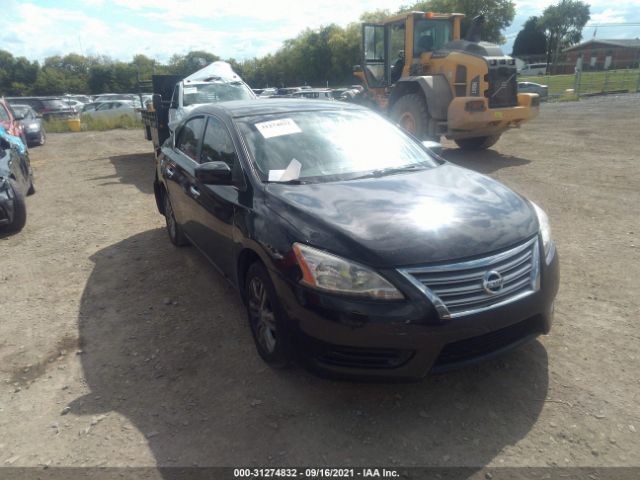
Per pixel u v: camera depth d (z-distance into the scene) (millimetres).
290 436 2686
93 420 2879
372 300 2553
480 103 9438
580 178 8094
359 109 4539
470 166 9539
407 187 3330
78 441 2721
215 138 4234
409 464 2479
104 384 3219
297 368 3234
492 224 2875
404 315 2523
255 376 3199
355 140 4027
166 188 5375
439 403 2889
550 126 15203
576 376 3070
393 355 2617
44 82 91125
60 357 3555
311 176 3537
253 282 3285
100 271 5113
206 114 4613
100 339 3771
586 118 16703
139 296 4469
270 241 2939
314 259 2688
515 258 2793
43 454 2641
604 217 6066
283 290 2809
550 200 6891
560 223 5922
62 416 2928
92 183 9859
